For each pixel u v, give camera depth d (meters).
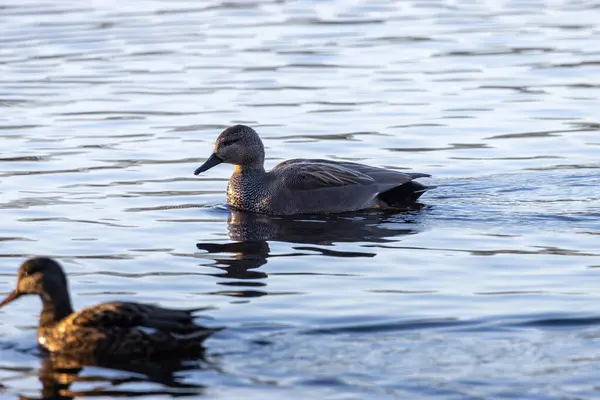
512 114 23.64
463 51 29.28
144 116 23.73
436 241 15.85
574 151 21.03
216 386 10.70
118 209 17.66
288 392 10.53
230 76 26.92
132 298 13.27
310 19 33.34
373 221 17.28
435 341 11.70
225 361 11.25
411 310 12.70
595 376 10.78
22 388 10.79
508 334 11.88
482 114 23.67
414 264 14.67
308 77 26.81
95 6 35.06
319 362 11.18
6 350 11.74
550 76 26.72
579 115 23.48
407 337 11.83
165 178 19.69
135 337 11.50
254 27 32.19
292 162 19.00
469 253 15.15
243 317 12.49
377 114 23.75
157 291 13.57
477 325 12.16
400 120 23.31
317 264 14.76
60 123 23.22
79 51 29.22
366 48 29.67
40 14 33.62
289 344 11.66
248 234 16.48
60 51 29.20
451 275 14.12
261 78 26.70
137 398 10.52
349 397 10.42
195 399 10.45
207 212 17.86
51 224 16.64
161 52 29.25
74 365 11.33
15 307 13.08
